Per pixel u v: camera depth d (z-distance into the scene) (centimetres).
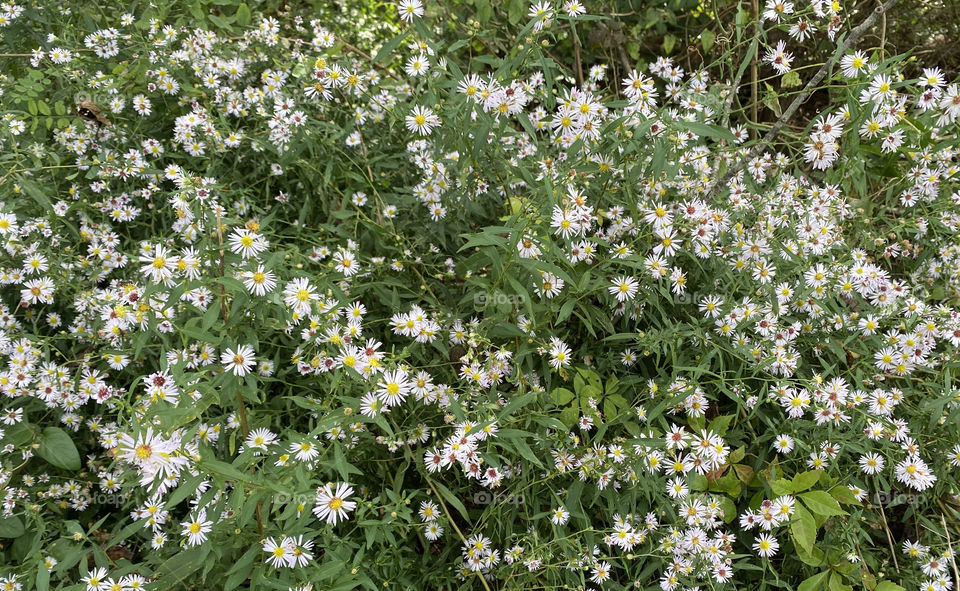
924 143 40
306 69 47
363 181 44
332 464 28
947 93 34
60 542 32
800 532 34
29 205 42
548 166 40
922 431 38
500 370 35
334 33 59
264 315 30
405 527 33
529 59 35
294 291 30
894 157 45
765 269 39
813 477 35
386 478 36
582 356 39
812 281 38
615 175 37
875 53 37
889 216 47
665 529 34
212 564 28
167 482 25
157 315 30
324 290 35
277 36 53
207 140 46
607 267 37
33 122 44
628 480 34
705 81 40
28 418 39
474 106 35
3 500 34
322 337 32
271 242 42
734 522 38
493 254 32
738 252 39
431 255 43
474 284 37
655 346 35
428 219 44
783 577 37
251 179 48
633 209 36
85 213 44
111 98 48
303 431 36
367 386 31
